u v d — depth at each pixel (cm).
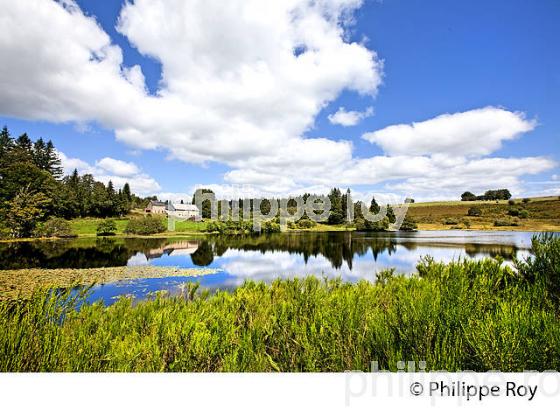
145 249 3114
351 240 4109
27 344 310
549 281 508
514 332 293
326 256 2494
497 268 619
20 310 340
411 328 341
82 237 4497
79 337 340
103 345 349
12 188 5119
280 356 389
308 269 1831
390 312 398
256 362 353
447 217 7194
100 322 430
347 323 386
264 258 2431
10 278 1548
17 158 6588
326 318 407
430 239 3991
